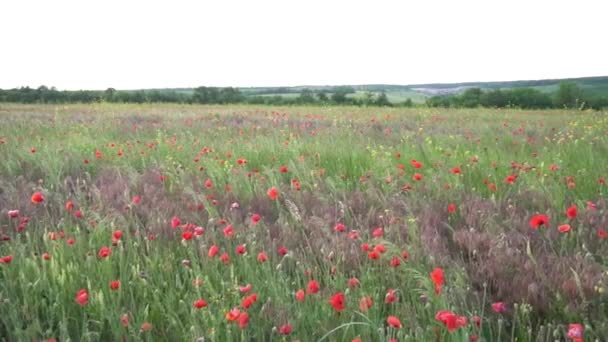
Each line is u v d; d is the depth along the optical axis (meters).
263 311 3.12
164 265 3.85
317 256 4.15
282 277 3.54
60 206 5.41
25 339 2.92
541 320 3.22
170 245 4.43
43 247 4.34
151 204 5.81
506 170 7.18
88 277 3.60
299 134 12.14
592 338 2.74
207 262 3.87
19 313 3.22
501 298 3.47
